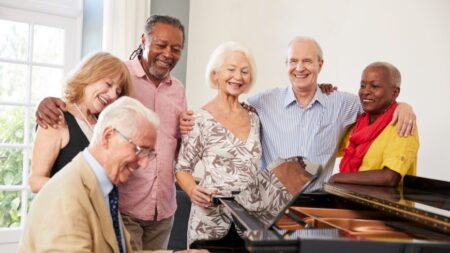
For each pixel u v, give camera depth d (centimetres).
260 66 388
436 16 260
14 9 352
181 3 431
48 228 136
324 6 332
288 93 233
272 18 376
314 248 107
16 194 360
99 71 181
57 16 372
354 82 310
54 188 142
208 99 417
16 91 359
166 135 222
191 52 436
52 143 177
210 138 200
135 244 194
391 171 193
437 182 188
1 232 348
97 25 393
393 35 284
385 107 207
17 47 357
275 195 168
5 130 355
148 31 214
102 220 147
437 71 259
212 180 196
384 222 161
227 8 411
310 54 221
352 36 311
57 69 376
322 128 226
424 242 111
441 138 257
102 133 148
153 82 225
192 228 196
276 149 228
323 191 191
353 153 213
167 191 221
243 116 211
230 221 186
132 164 153
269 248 108
